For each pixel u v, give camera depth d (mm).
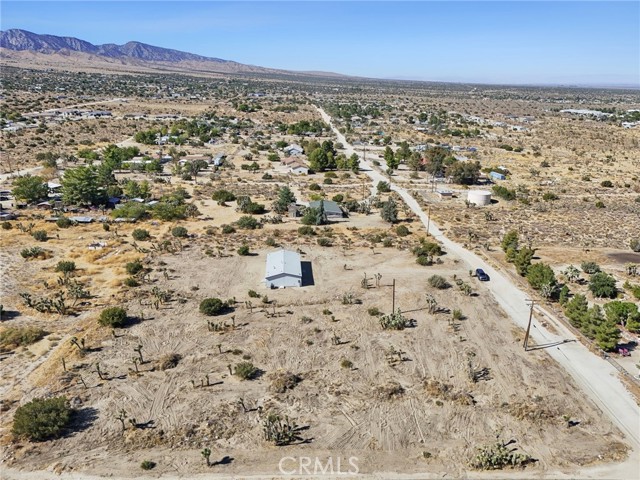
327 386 36656
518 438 31656
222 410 33719
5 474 27984
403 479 28281
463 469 29047
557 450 30656
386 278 56531
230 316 46781
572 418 33625
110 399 34594
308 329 44719
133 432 31516
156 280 54500
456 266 60625
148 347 41156
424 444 31047
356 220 80812
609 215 87688
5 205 82750
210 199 91312
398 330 44906
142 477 27969
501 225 79688
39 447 30141
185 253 62938
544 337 44125
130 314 46688
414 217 83062
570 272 56344
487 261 62656
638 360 40562
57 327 43875
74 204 82062
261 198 93188
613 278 52844
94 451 29906
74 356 39281
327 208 82000
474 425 32812
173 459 29375
